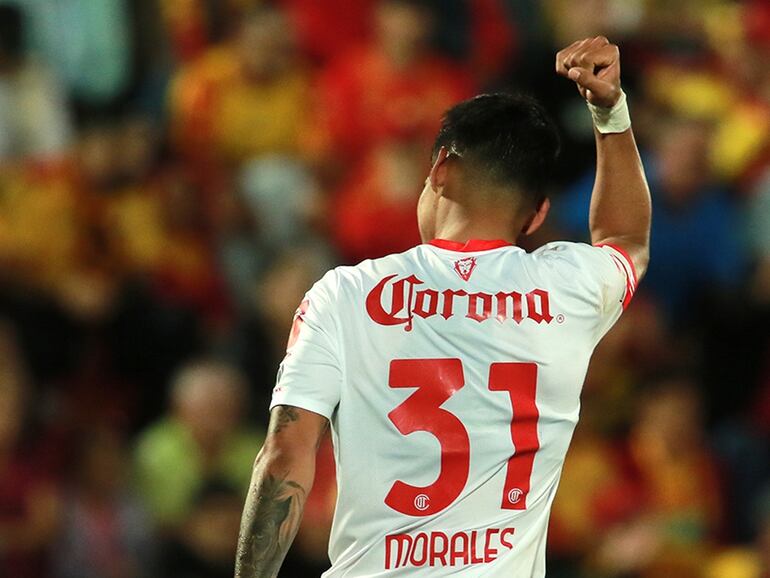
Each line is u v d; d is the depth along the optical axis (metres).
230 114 37.00
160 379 32.50
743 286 35.12
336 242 34.75
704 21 39.88
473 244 13.04
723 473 31.91
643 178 14.08
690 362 34.00
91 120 37.94
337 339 12.60
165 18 39.09
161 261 34.12
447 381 12.51
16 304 32.16
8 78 35.53
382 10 38.03
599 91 13.69
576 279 13.02
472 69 37.81
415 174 34.75
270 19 37.44
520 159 13.17
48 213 33.44
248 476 29.72
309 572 27.67
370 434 12.50
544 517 12.77
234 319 33.66
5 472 28.62
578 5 37.88
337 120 36.12
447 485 12.44
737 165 37.31
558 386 12.73
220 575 29.02
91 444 29.31
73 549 28.55
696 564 30.12
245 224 35.16
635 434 31.27
